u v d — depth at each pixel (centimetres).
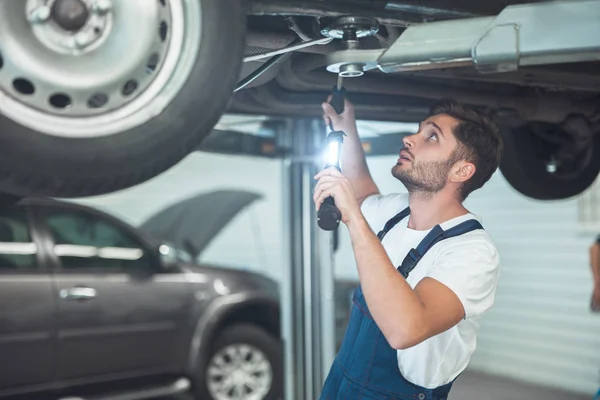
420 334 170
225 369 509
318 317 383
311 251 381
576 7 155
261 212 801
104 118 148
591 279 586
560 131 339
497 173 664
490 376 654
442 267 185
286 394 384
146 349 469
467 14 182
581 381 589
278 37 197
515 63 158
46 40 143
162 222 579
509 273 656
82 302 444
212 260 789
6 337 418
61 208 455
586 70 243
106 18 146
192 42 152
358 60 174
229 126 354
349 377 203
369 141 375
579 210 598
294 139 376
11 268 429
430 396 199
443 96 272
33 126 143
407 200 228
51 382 434
